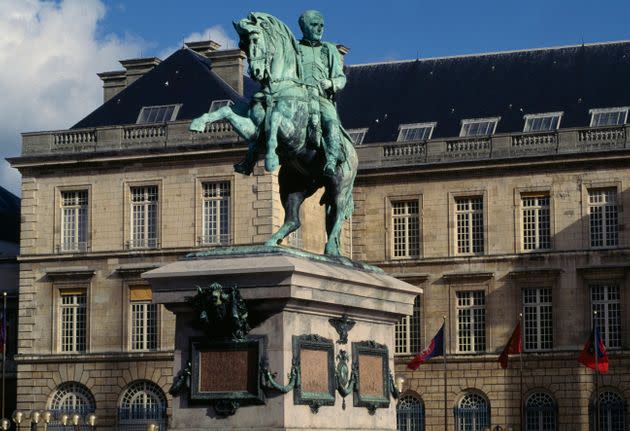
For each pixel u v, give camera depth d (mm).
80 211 81125
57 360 80312
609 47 85250
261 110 21062
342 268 21562
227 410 20250
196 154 78375
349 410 21484
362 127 85438
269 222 76812
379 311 22281
